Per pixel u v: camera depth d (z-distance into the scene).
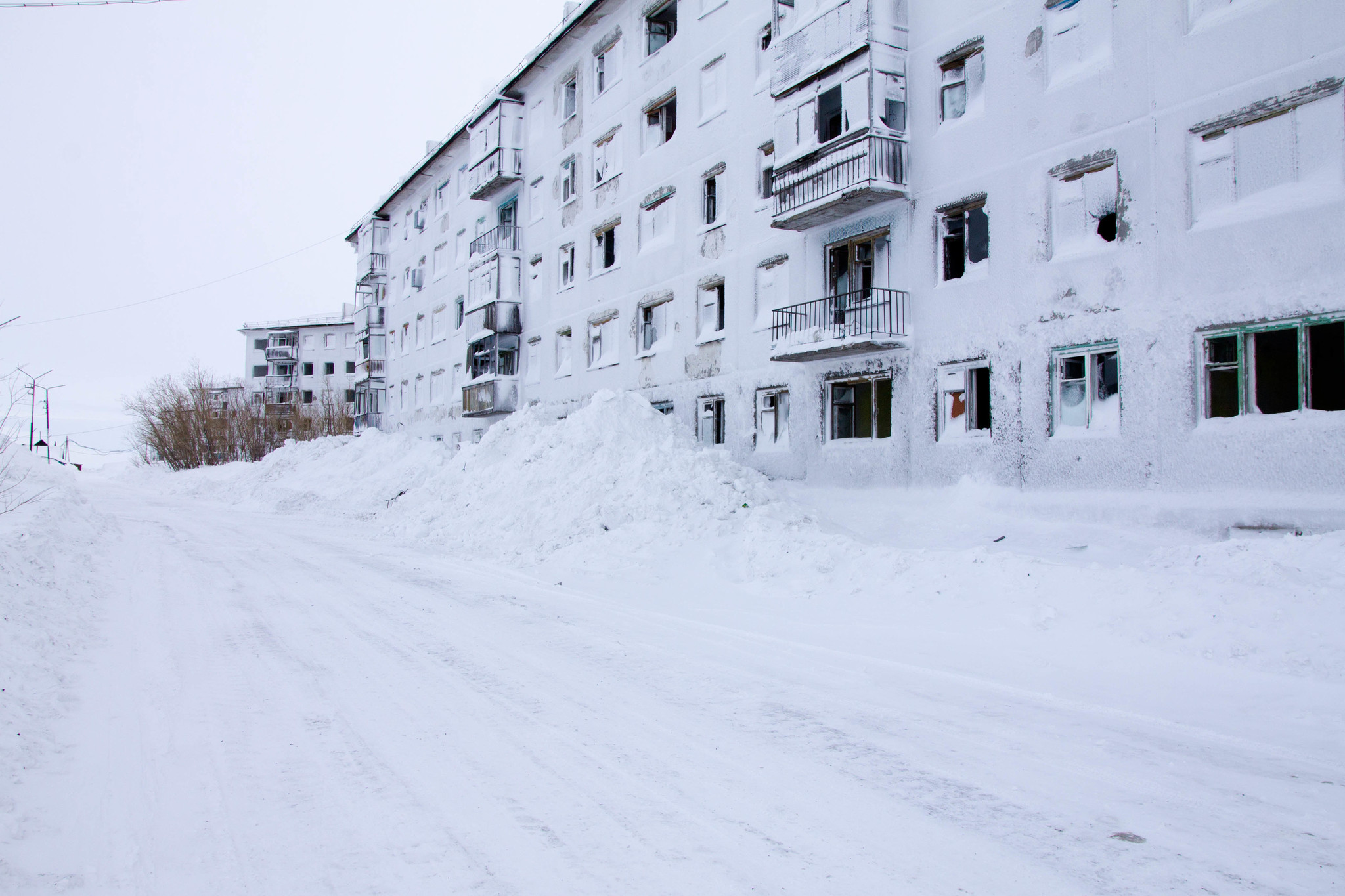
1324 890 3.28
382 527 19.66
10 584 7.75
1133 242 12.44
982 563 9.21
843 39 16.38
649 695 6.06
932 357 15.52
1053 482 13.32
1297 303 10.58
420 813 3.98
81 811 3.93
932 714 5.65
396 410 46.66
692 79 22.59
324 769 4.53
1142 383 12.18
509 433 20.25
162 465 58.03
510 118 31.70
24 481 18.03
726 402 20.91
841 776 4.49
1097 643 7.25
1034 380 13.69
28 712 5.11
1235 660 6.48
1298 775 4.55
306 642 7.70
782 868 3.44
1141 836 3.77
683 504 14.04
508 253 31.28
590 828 3.83
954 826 3.86
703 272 21.95
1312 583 7.23
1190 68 11.84
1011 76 14.29
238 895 3.20
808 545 11.30
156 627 8.18
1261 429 10.86
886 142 15.83
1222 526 11.07
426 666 6.88
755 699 5.98
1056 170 13.53
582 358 27.34
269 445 55.94
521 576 12.08
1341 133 10.40
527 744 4.97
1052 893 3.24
